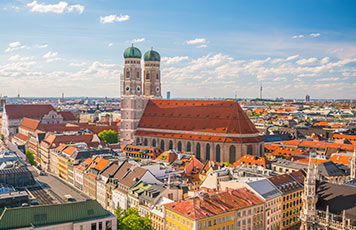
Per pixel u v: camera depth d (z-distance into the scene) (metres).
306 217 99.38
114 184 157.62
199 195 122.31
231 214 114.25
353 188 102.62
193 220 105.44
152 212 124.75
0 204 107.75
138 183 146.88
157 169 165.50
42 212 95.69
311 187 98.94
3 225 90.12
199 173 188.38
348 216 95.56
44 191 133.00
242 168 165.62
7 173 134.62
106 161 180.38
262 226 124.94
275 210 130.75
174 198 134.25
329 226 96.19
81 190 190.50
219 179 151.50
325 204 101.88
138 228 111.50
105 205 163.50
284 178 143.75
